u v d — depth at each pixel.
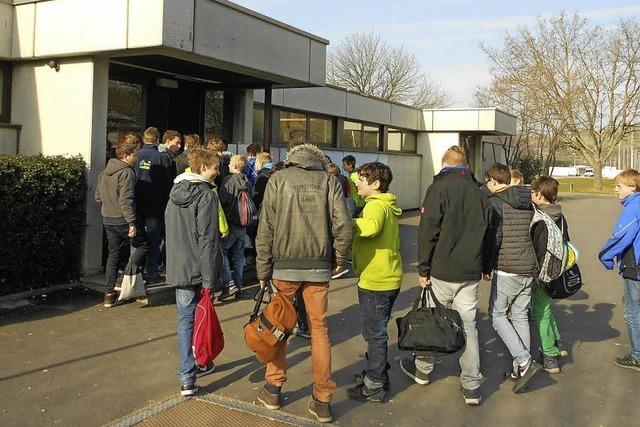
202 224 4.24
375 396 4.35
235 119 10.27
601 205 26.02
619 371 5.16
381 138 18.53
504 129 21.62
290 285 4.00
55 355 5.02
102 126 7.45
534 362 4.70
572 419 4.17
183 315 4.32
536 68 35.91
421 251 4.31
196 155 4.39
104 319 6.05
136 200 6.67
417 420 4.08
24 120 7.76
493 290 4.79
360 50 44.97
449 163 4.40
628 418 4.21
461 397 4.51
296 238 3.92
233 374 4.76
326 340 4.02
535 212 4.82
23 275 6.70
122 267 7.44
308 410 4.13
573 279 4.97
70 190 6.95
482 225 4.25
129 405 4.12
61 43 7.23
